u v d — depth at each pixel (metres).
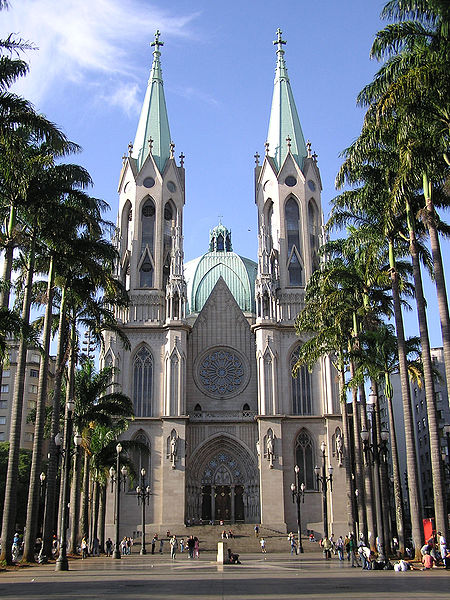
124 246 93.31
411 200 42.38
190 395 88.00
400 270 53.44
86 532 67.06
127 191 95.50
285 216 94.62
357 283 55.78
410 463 42.59
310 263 91.88
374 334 56.09
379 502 60.34
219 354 90.06
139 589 25.31
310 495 81.06
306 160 97.56
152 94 103.31
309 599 20.52
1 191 42.28
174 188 96.19
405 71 36.50
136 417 83.00
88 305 55.66
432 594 21.89
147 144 98.75
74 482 62.31
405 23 36.22
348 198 47.25
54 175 45.62
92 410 59.78
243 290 102.62
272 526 78.25
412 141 36.16
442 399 109.50
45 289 53.41
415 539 41.66
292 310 89.00
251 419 85.69
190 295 103.38
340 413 83.25
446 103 34.28
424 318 40.94
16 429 41.59
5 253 41.66
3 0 27.23
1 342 36.41
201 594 22.75
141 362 86.25
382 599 20.19
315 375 86.19
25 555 44.44
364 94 38.09
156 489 80.25
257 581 29.88
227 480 85.00
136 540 78.06
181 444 81.06
